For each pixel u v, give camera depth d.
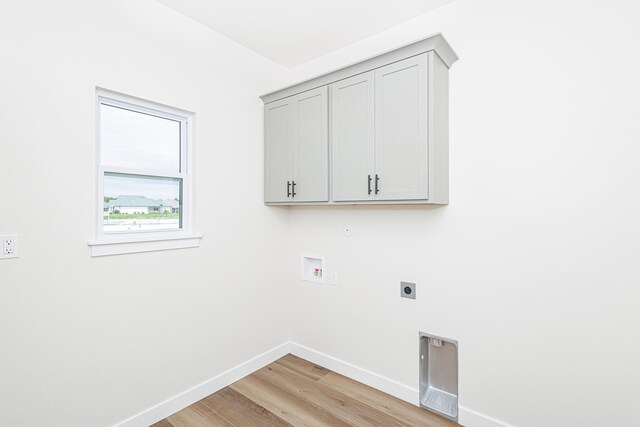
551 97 1.65
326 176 2.22
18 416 1.48
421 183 1.79
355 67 2.04
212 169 2.28
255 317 2.59
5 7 1.43
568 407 1.62
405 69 1.84
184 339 2.12
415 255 2.13
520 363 1.75
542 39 1.67
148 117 2.03
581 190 1.58
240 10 2.08
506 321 1.79
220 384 2.31
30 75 1.50
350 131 2.08
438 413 2.02
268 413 2.04
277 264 2.79
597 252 1.54
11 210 1.45
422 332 2.10
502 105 1.79
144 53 1.91
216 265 2.31
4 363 1.44
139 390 1.89
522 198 1.73
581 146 1.57
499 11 1.80
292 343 2.88
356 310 2.44
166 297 2.02
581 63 1.57
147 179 2.03
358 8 2.06
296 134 2.40
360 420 1.97
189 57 2.15
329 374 2.53
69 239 1.63
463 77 1.92
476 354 1.89
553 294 1.65
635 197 1.46
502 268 1.80
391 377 2.25
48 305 1.56
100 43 1.73
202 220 2.21
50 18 1.56
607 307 1.52
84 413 1.68
